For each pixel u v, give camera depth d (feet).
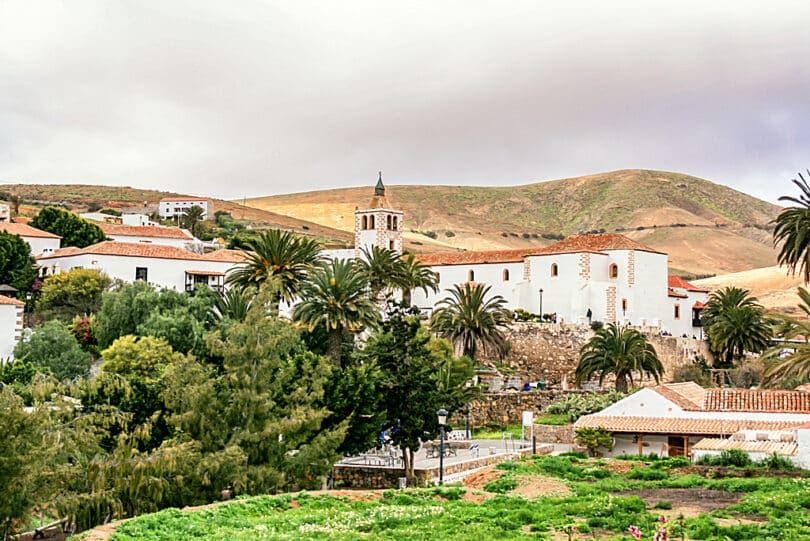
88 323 308.19
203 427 148.46
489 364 336.90
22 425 117.08
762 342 347.97
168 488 134.41
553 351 345.10
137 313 289.53
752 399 209.77
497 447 238.07
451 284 401.90
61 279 343.46
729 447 171.94
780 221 233.76
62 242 471.21
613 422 209.87
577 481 160.35
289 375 163.02
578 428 208.95
